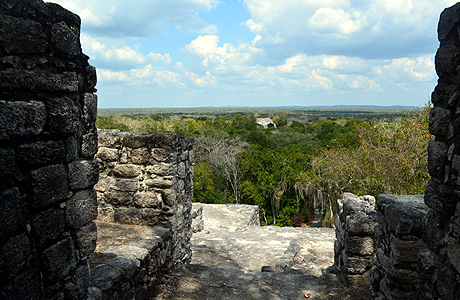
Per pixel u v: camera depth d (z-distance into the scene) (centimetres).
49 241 233
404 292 319
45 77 224
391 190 1095
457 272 214
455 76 224
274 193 2127
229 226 1073
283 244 820
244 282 479
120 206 521
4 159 197
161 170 503
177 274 496
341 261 501
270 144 3850
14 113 201
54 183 235
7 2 198
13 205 201
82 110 269
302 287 460
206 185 2120
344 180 1456
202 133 3519
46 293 231
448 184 229
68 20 247
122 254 386
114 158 518
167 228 503
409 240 312
